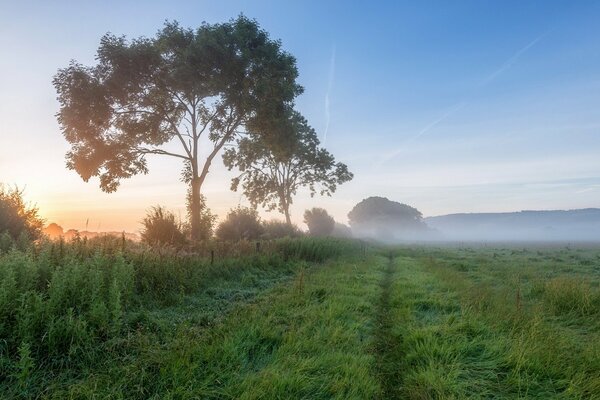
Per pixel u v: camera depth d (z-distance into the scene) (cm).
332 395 491
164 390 474
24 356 468
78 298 648
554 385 513
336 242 2809
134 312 742
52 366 505
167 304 869
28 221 1273
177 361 525
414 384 519
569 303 921
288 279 1366
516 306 862
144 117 2595
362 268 1759
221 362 547
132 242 1347
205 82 2434
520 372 544
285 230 3606
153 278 954
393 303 1002
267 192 4681
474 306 888
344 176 4919
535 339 638
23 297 552
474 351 619
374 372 569
